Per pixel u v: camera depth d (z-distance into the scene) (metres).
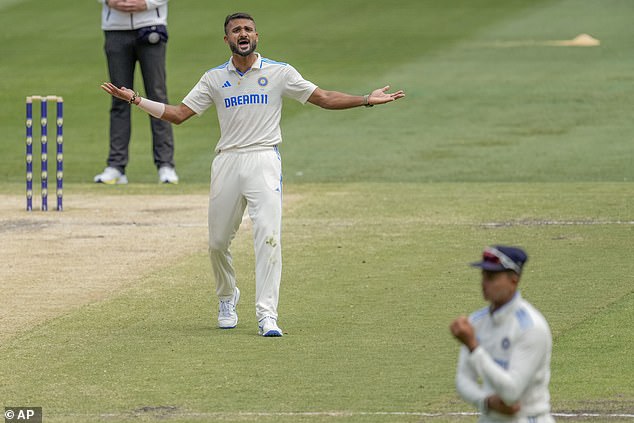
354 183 68.81
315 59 114.69
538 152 79.19
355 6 141.38
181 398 30.11
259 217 36.31
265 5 141.00
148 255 49.25
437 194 63.53
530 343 20.55
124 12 70.75
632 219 55.03
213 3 141.00
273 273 36.50
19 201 64.31
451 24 132.62
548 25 131.00
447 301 40.38
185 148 85.06
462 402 29.53
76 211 60.38
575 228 53.06
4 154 84.44
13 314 39.47
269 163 36.50
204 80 36.97
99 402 29.83
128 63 71.75
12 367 33.12
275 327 36.31
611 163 74.81
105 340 36.06
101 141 88.44
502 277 20.83
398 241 51.00
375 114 94.44
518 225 54.09
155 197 65.44
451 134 86.62
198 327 37.75
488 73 107.88
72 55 117.06
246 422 28.11
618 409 28.89
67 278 45.03
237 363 33.34
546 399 21.11
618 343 34.88
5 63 113.88
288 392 30.53
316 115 95.25
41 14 135.62
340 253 48.72
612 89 99.69
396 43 122.44
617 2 143.00
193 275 45.50
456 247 49.53
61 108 60.44
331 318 38.47
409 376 31.86
